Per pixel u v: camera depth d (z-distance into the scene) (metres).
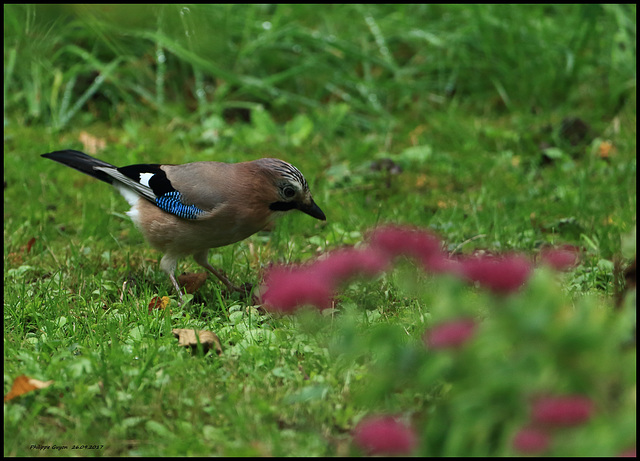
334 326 7.38
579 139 14.23
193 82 16.36
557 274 8.36
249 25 16.44
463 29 16.41
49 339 7.41
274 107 15.95
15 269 9.45
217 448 5.65
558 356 4.59
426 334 6.77
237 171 8.87
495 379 4.57
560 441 4.39
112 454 5.69
